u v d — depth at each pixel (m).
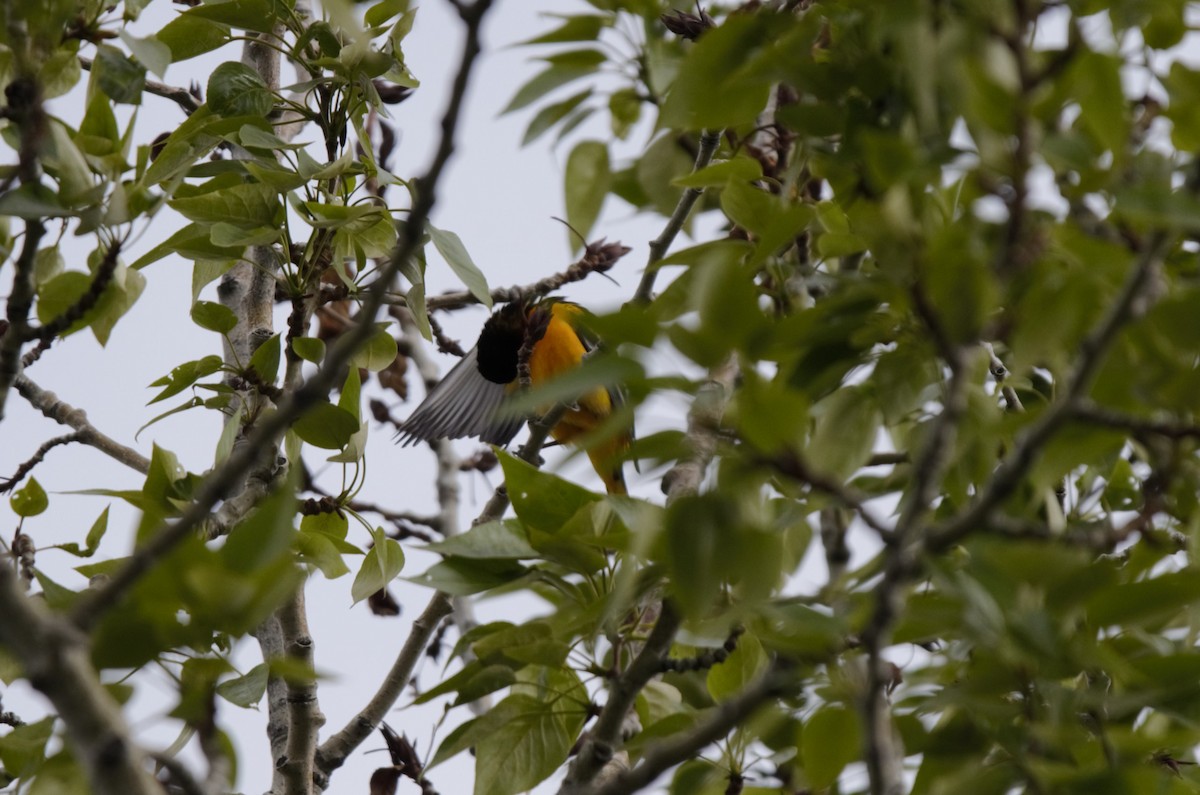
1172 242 5.24
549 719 7.05
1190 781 6.32
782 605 5.65
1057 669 5.26
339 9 6.12
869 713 4.49
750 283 4.54
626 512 6.10
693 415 5.34
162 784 5.85
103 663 4.73
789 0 7.68
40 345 8.38
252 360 8.93
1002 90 4.39
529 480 6.25
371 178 9.70
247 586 4.59
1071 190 4.83
